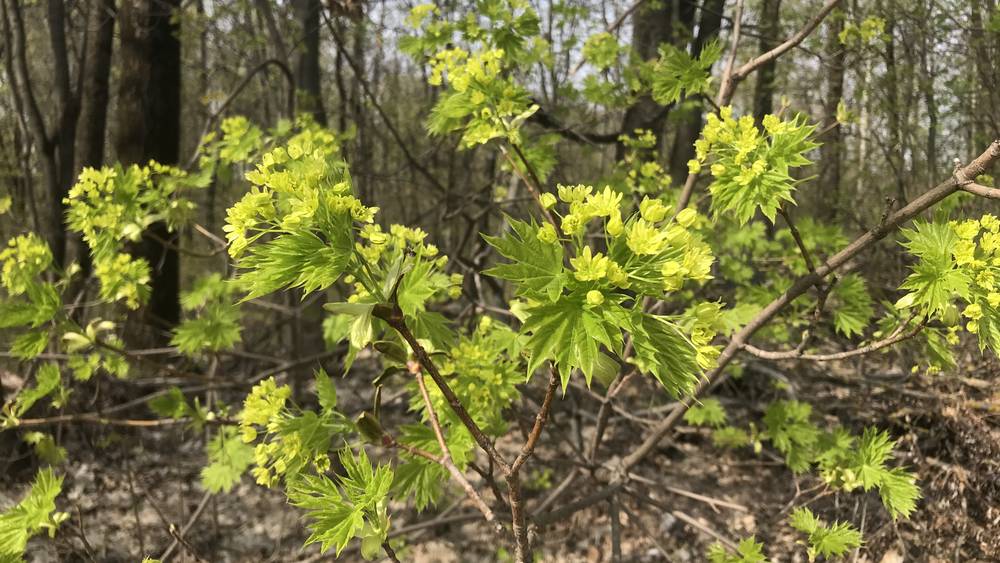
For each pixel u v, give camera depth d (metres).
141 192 2.69
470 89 2.15
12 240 2.21
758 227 3.71
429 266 1.51
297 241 1.05
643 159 4.29
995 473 2.82
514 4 2.47
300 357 4.79
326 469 1.72
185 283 8.12
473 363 2.02
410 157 4.19
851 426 3.94
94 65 4.97
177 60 4.80
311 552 3.38
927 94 5.00
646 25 4.86
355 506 1.25
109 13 4.80
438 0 4.18
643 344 0.99
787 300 2.00
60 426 3.85
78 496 3.72
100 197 2.55
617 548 2.66
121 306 4.17
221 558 3.31
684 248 0.99
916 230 1.59
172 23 4.61
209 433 4.16
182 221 2.63
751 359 3.89
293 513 3.75
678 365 1.00
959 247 1.40
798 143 1.59
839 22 4.46
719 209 1.72
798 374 4.49
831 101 5.38
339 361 5.48
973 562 2.76
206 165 3.13
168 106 4.72
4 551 1.70
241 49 6.42
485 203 4.55
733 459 4.25
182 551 2.91
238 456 2.73
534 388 3.81
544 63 3.60
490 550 3.47
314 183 1.07
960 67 4.81
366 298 1.34
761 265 4.25
